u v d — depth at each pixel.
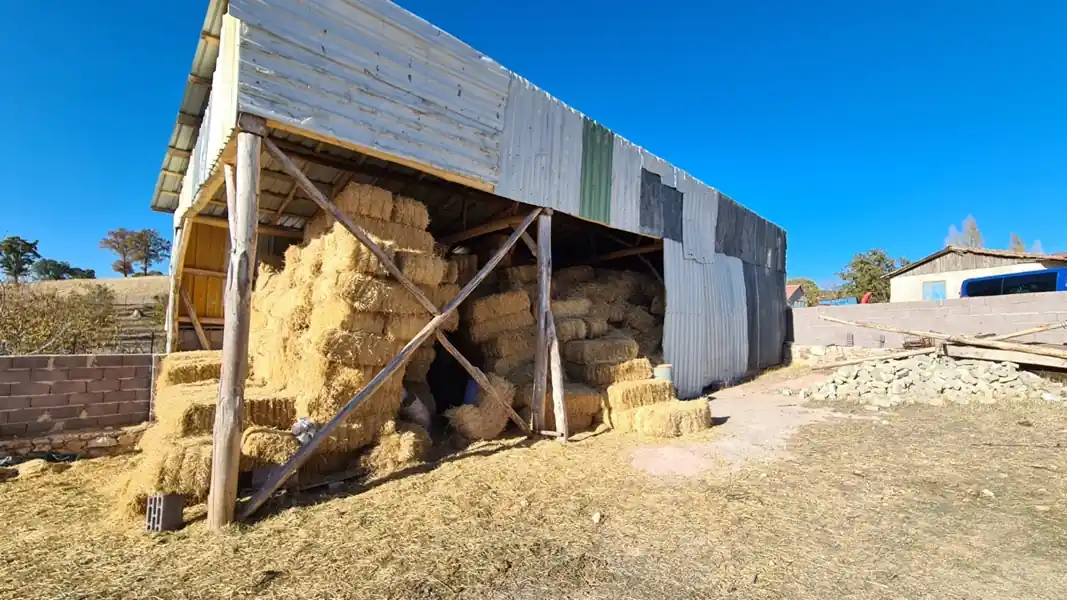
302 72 4.18
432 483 4.48
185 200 7.39
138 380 5.97
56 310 10.88
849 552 3.16
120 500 3.76
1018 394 7.52
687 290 9.46
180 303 8.86
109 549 3.17
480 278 5.77
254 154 3.87
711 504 3.99
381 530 3.49
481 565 3.01
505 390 6.32
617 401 6.73
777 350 13.05
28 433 5.27
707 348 9.97
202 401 4.36
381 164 6.31
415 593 2.69
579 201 7.09
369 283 4.82
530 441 6.03
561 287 9.83
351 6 4.48
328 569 2.93
